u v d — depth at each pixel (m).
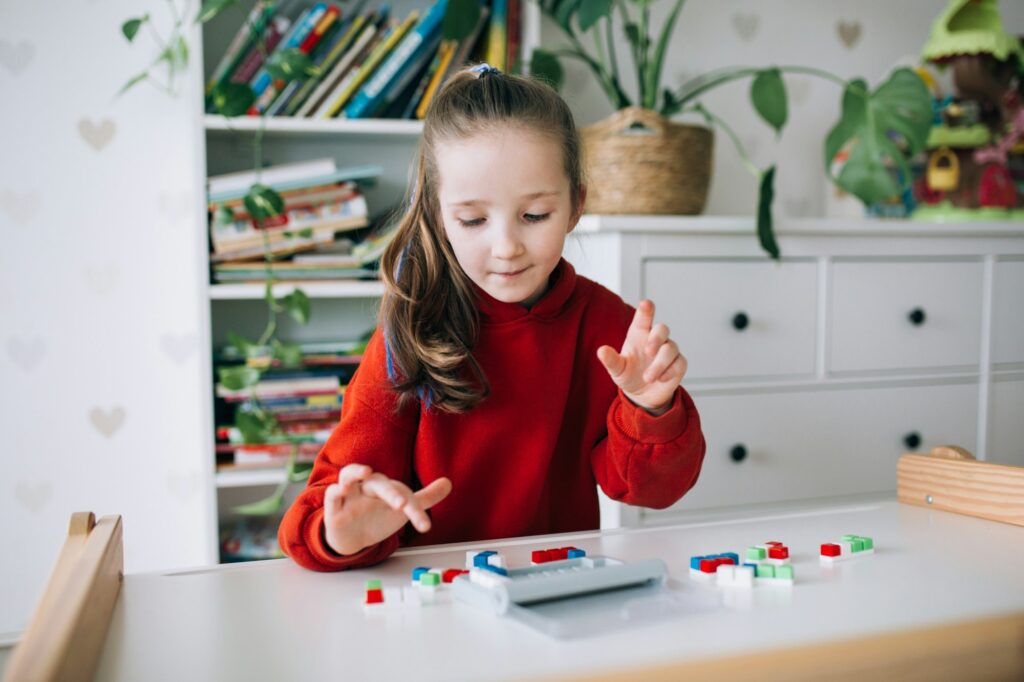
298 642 0.54
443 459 0.95
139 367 1.96
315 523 0.71
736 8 2.18
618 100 1.87
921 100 1.75
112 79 1.91
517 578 0.61
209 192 1.73
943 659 0.54
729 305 1.72
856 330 1.83
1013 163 2.14
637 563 0.63
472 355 0.95
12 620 1.91
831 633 0.53
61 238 1.92
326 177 1.78
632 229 1.62
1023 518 0.80
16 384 1.91
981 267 1.93
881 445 1.86
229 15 1.93
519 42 1.92
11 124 1.88
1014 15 2.37
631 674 0.48
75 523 0.67
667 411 0.83
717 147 2.20
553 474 1.05
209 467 1.73
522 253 0.79
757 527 0.80
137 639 0.55
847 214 2.18
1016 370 1.97
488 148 0.77
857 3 2.29
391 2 2.00
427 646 0.52
